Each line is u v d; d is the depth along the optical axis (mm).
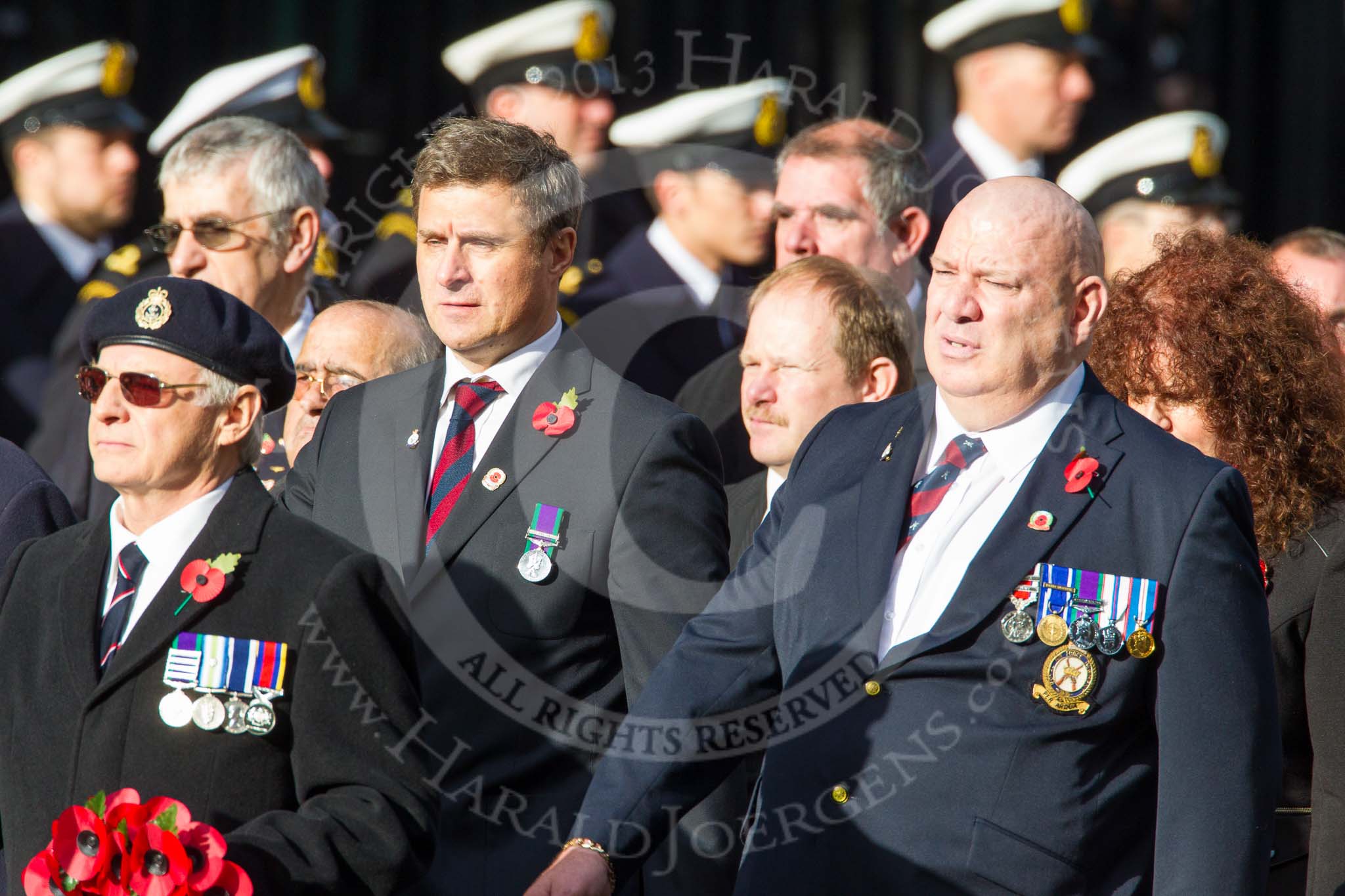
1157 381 12781
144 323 10836
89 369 10891
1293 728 12688
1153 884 10367
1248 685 10344
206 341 10844
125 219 27234
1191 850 10055
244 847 9773
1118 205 27547
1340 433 12773
